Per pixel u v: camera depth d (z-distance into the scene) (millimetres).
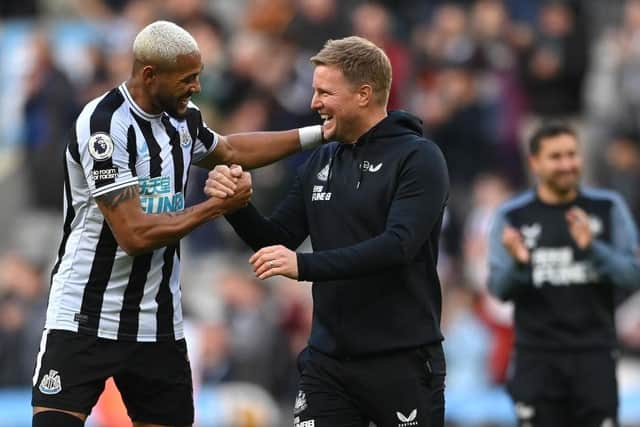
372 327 22844
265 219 23766
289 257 21672
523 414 29156
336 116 22969
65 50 58250
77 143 22266
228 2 62219
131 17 56812
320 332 23266
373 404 22969
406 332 22844
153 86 22188
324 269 21703
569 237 29172
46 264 50594
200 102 51281
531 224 29531
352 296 22891
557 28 56562
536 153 29578
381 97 23078
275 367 43094
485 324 43656
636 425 40000
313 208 23469
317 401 23188
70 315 22812
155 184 22594
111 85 52531
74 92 52719
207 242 50375
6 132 58000
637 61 56656
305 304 44438
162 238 21969
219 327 42469
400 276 22844
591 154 56094
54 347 22781
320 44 52562
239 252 50562
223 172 22156
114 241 22688
